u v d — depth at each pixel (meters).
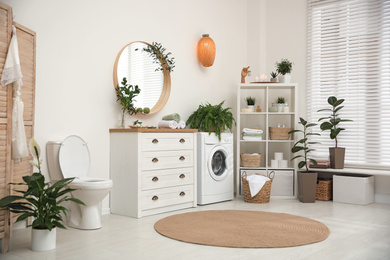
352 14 5.15
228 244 2.87
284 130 5.11
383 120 4.90
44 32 3.55
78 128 3.85
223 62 5.53
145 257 2.59
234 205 4.55
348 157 5.14
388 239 3.07
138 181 3.82
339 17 5.29
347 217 3.91
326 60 5.37
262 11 5.78
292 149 4.93
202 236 3.09
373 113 4.96
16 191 2.79
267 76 5.75
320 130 5.37
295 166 5.07
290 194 5.07
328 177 5.18
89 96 3.95
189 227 3.40
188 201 4.33
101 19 4.05
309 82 5.48
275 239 3.01
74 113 3.81
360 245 2.90
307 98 5.50
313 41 5.45
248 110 5.20
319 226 3.46
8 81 2.75
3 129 2.75
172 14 4.83
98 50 4.03
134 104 4.35
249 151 5.66
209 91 5.34
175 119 4.45
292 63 5.59
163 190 4.06
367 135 5.00
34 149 2.89
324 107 5.35
